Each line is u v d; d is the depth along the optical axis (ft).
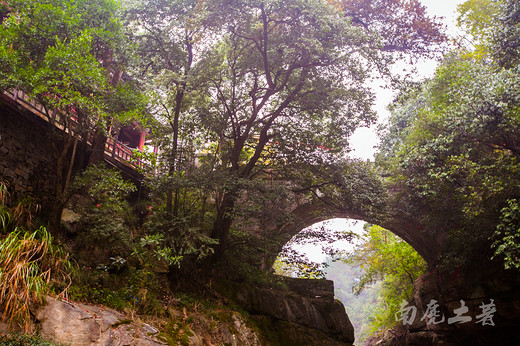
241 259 53.31
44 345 24.29
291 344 51.83
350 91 51.42
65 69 33.35
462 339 65.72
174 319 37.24
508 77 44.93
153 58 54.39
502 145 45.47
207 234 51.29
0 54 31.53
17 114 38.81
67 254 32.40
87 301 31.45
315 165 52.26
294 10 47.24
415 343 80.69
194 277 47.29
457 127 46.85
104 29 39.99
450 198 51.47
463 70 55.31
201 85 49.65
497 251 39.60
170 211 46.16
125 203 43.55
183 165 48.57
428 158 48.52
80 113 36.32
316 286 63.82
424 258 79.36
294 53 47.91
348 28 46.73
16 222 31.89
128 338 29.27
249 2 46.98
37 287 25.86
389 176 66.74
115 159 52.65
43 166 42.29
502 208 42.98
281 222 48.32
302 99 52.26
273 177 55.36
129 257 40.93
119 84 38.96
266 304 53.93
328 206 57.41
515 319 52.21
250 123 52.42
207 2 47.98
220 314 43.91
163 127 51.29
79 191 42.37
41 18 35.14
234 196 46.98
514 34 48.73
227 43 53.98
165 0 51.80
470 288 56.44
